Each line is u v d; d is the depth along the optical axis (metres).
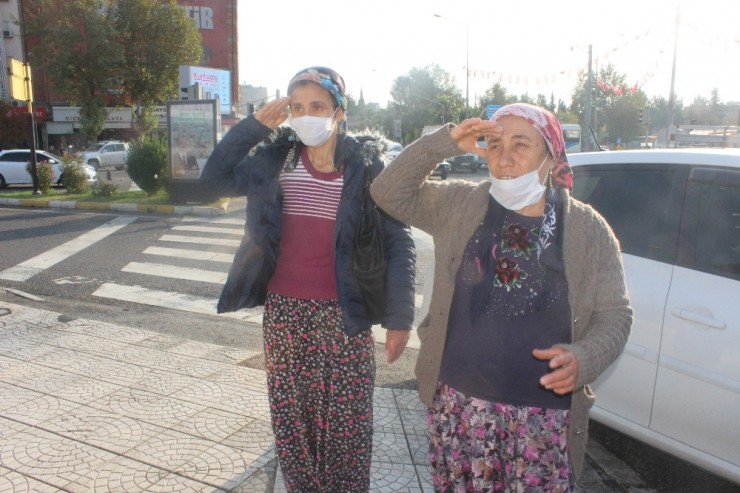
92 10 34.28
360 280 2.39
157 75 36.41
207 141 14.77
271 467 3.11
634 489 3.25
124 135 41.66
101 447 3.29
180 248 9.74
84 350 4.84
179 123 14.87
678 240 3.11
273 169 2.44
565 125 28.86
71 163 18.62
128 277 7.75
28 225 12.23
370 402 2.56
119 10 35.34
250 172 2.46
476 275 2.01
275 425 2.53
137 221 12.93
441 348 2.08
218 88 35.78
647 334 3.06
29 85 17.64
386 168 2.13
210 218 13.58
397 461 3.26
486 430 1.99
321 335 2.46
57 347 4.90
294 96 2.37
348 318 2.35
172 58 36.44
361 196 2.40
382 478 3.10
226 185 2.49
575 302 1.93
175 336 5.27
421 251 9.48
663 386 2.99
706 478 3.37
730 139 13.99
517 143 1.92
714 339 2.80
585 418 2.01
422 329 2.21
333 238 2.40
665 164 3.34
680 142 15.84
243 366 4.53
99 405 3.81
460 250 2.04
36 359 4.62
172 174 15.13
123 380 4.23
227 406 3.82
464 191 2.12
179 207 14.43
